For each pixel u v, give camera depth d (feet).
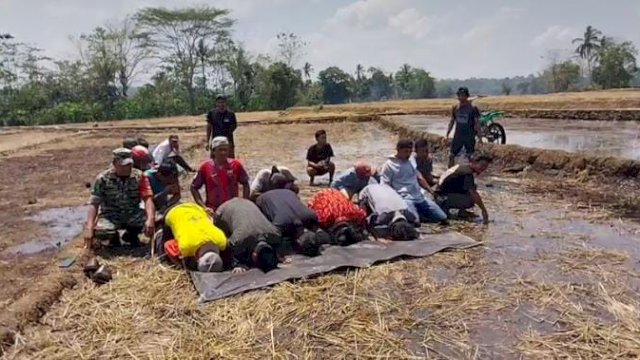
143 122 123.44
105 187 22.24
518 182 37.17
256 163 48.93
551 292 17.51
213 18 190.08
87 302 17.34
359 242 22.04
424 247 21.53
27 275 20.86
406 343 14.65
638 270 19.35
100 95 186.39
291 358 13.99
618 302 16.63
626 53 252.01
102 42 184.44
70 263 20.61
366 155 53.11
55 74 185.16
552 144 49.67
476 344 14.52
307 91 197.98
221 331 15.26
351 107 143.74
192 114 179.52
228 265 19.66
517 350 14.19
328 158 36.55
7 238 26.30
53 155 60.75
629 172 35.27
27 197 36.24
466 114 35.40
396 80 369.71
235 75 193.57
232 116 36.96
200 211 20.61
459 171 26.25
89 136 88.02
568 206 29.35
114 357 14.17
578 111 79.97
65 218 30.17
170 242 20.42
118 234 22.70
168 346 14.61
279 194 21.75
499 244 22.54
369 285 18.15
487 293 17.58
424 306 16.67
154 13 184.96
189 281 18.60
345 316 16.05
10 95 171.63
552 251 21.56
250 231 19.10
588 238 23.35
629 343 14.30
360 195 24.72
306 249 20.39
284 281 18.15
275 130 86.79
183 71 194.29
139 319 16.15
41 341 15.01
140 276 19.25
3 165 52.60
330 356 14.08
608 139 53.36
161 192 23.95
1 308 17.52
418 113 103.35
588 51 277.23
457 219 26.66
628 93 119.85
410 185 26.05
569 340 14.61
